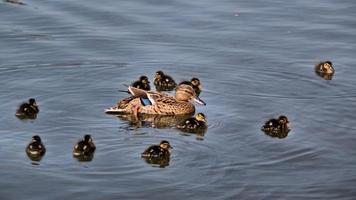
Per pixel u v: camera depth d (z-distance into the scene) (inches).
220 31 1123.9
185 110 888.9
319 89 942.4
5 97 904.3
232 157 770.8
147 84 940.6
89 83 953.5
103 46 1061.8
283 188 716.7
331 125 842.8
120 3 1213.7
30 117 852.6
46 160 757.9
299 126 839.1
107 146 791.1
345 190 714.8
